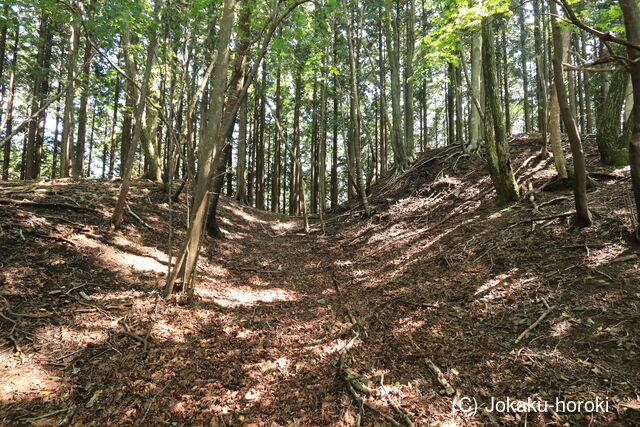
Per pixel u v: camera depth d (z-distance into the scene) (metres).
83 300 4.37
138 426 2.74
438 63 8.13
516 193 7.57
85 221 6.36
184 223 8.12
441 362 3.68
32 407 2.76
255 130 20.00
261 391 3.30
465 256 6.19
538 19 11.87
